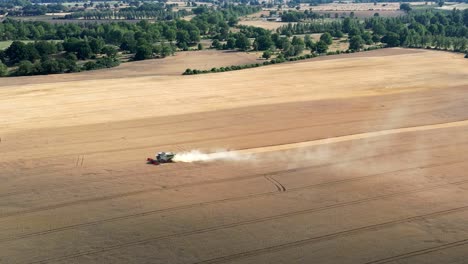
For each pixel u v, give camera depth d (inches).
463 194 2004.2
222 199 1972.2
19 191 2064.5
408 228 1748.3
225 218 1823.3
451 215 1838.1
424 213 1850.4
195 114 3159.5
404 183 2110.0
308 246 1643.7
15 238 1704.0
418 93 3673.7
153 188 2078.0
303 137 2699.3
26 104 3469.5
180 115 3142.2
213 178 2172.7
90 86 4035.4
